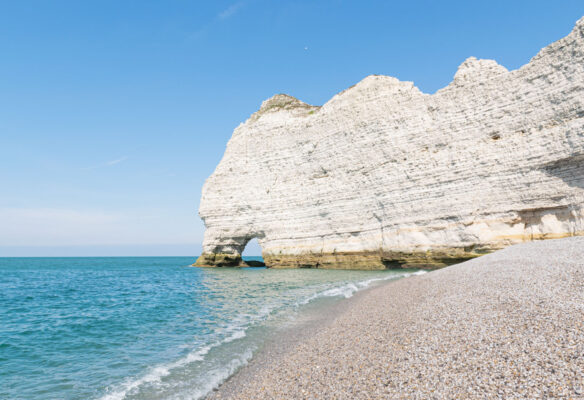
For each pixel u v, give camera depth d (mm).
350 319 12352
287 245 50906
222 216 57250
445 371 5793
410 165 38500
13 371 9961
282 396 6480
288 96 64250
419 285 16281
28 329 15711
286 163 52531
